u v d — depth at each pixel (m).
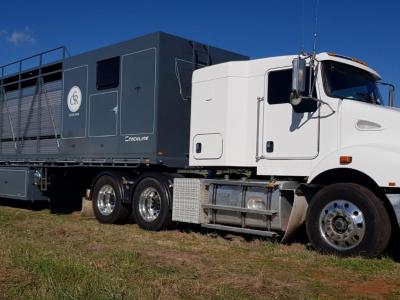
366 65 8.53
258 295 5.21
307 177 7.95
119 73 10.71
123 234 9.24
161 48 9.88
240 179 8.77
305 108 7.98
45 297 4.80
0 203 16.09
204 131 9.10
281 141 8.20
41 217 12.09
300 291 5.45
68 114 12.09
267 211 8.00
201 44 10.58
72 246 7.71
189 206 9.16
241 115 8.69
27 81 13.85
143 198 10.13
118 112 10.68
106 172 11.04
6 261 6.32
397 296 5.43
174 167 10.01
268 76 8.45
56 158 12.45
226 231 9.49
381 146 7.19
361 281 6.04
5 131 14.77
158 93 9.81
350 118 7.57
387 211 7.17
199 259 7.01
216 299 5.00
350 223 7.21
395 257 7.29
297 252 7.59
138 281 5.51
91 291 4.99
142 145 10.07
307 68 7.88
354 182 7.64
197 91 9.27
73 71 12.00
